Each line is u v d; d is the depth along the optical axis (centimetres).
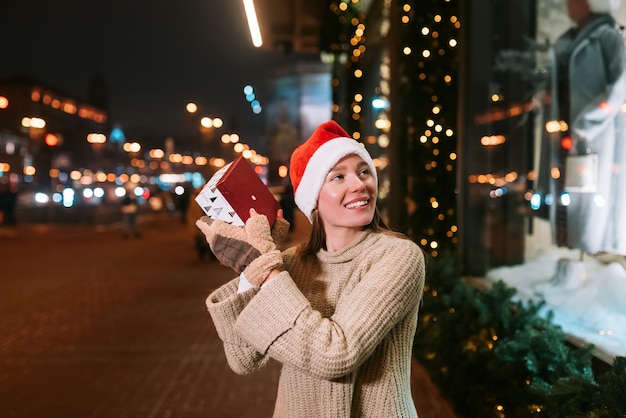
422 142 700
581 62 434
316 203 171
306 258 177
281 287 146
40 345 601
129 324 694
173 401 439
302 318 143
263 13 1510
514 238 580
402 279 154
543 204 501
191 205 1314
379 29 1091
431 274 562
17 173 4525
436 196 682
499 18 594
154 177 7944
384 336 150
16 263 1278
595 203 414
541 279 509
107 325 689
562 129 468
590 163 417
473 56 604
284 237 167
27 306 805
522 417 308
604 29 414
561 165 468
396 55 794
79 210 2456
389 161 836
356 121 1307
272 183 3791
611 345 351
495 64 599
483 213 604
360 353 143
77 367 526
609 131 405
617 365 248
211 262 1281
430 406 421
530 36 534
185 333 650
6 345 603
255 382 484
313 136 175
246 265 151
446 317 431
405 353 159
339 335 142
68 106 6469
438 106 687
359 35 1255
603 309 396
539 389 278
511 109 577
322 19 1530
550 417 265
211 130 3098
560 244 466
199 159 4225
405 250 160
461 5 616
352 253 166
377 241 167
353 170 168
